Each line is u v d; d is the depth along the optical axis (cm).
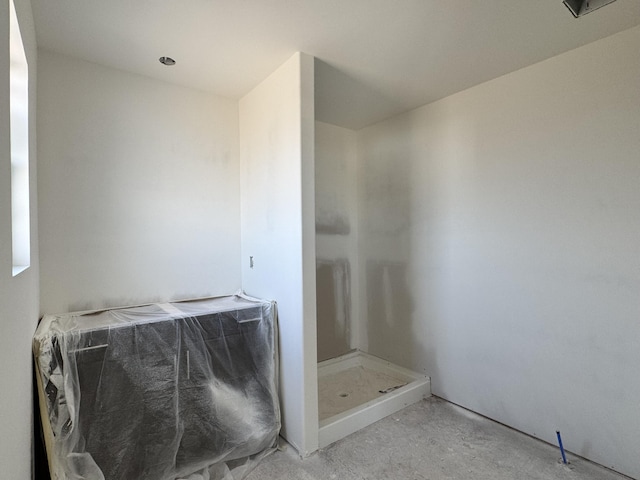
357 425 247
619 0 169
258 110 263
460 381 283
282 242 237
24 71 150
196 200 269
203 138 273
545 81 229
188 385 199
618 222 201
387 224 346
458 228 283
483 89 263
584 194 214
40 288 206
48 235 211
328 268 358
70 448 163
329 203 359
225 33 194
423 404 288
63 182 216
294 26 188
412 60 228
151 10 173
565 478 198
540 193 233
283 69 231
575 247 218
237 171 291
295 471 204
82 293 222
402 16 180
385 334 349
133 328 185
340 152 368
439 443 232
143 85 246
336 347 363
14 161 147
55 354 164
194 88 268
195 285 268
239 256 291
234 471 203
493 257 260
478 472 203
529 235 239
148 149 248
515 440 235
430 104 302
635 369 196
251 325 229
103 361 175
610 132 203
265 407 227
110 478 172
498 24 189
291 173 226
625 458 199
